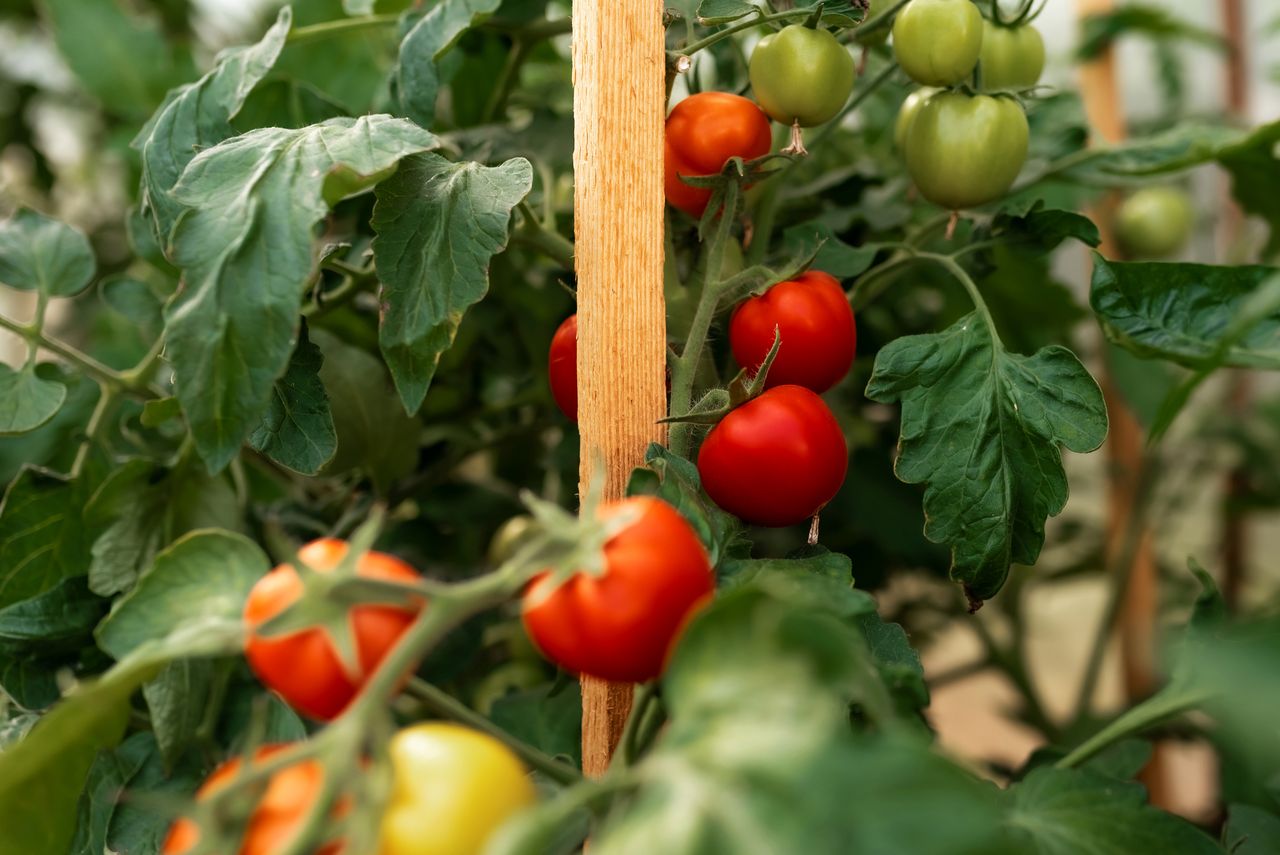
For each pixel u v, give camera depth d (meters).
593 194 0.41
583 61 0.41
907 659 0.42
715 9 0.46
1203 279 0.53
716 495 0.45
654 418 0.42
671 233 0.53
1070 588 1.41
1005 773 0.90
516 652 0.74
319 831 0.26
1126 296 0.53
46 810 0.37
